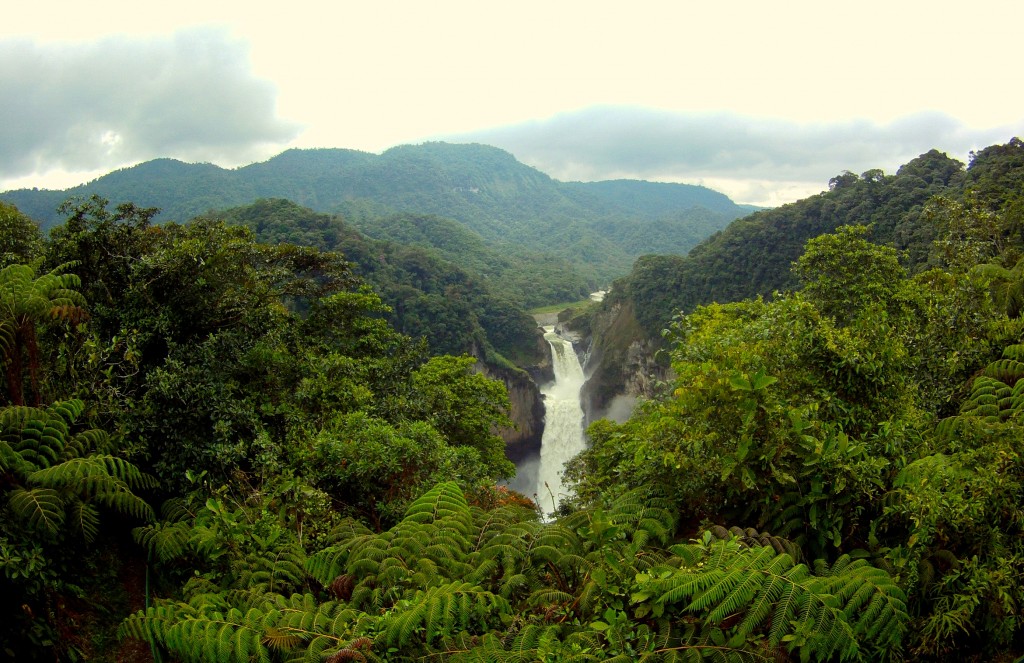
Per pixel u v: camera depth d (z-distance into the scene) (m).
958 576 3.47
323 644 3.71
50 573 4.92
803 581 3.22
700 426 4.61
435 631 3.56
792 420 4.23
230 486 7.30
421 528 4.94
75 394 6.76
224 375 9.18
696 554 3.72
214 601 4.70
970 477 3.72
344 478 7.64
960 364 7.55
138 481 6.58
